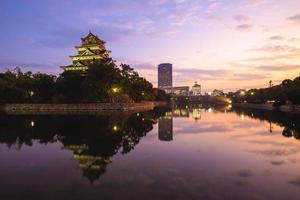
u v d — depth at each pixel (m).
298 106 96.88
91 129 48.16
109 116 77.31
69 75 116.12
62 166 23.55
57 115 81.12
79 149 30.92
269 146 33.00
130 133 43.88
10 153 28.95
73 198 16.36
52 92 117.44
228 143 35.03
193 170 22.14
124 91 116.19
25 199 16.25
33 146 32.78
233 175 20.80
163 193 16.98
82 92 110.88
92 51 133.62
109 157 26.88
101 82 103.06
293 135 42.12
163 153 28.70
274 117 77.81
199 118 78.00
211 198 16.22
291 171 21.95
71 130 46.69
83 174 21.16
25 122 59.81
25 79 121.69
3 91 114.56
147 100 167.00
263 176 20.59
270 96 166.38
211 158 26.45
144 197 16.39
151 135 42.03
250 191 17.38
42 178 20.12
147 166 23.41
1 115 81.12
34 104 110.31
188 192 17.16
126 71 129.62
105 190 17.56
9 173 21.50
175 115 90.81
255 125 57.09
